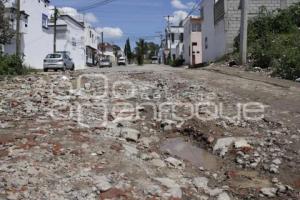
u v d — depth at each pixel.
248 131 9.33
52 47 52.97
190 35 52.00
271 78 17.58
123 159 7.46
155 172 7.23
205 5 39.44
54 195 6.00
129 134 9.09
